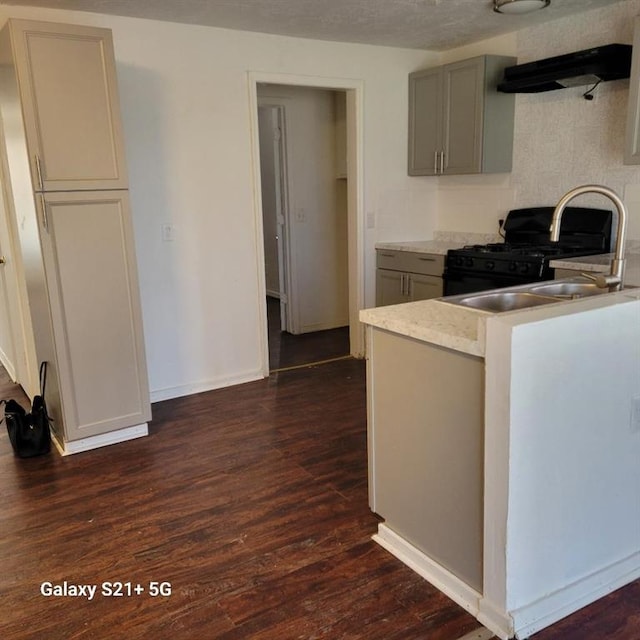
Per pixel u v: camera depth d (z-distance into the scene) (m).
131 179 3.58
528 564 1.79
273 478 2.81
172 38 3.59
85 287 2.99
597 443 1.88
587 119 3.70
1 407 3.82
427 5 3.37
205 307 3.99
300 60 4.07
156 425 3.47
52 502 2.63
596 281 2.22
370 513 2.49
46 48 2.72
